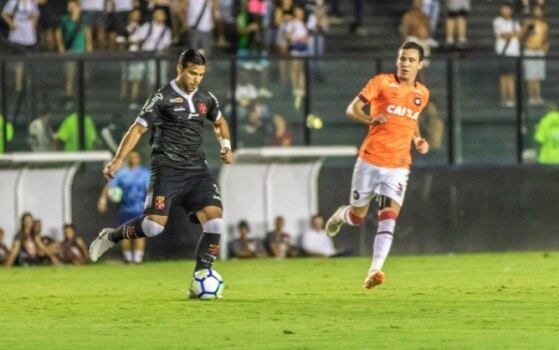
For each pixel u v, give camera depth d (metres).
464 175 81.06
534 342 32.81
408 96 46.84
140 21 82.75
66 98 77.06
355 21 95.50
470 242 81.38
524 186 81.94
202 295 44.91
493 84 81.81
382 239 45.78
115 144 77.56
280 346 32.19
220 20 85.88
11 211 76.00
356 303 43.25
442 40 96.38
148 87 77.75
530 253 79.06
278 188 79.19
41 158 74.00
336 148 78.12
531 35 92.19
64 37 82.25
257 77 79.19
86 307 43.03
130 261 75.69
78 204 77.31
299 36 86.56
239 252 77.94
